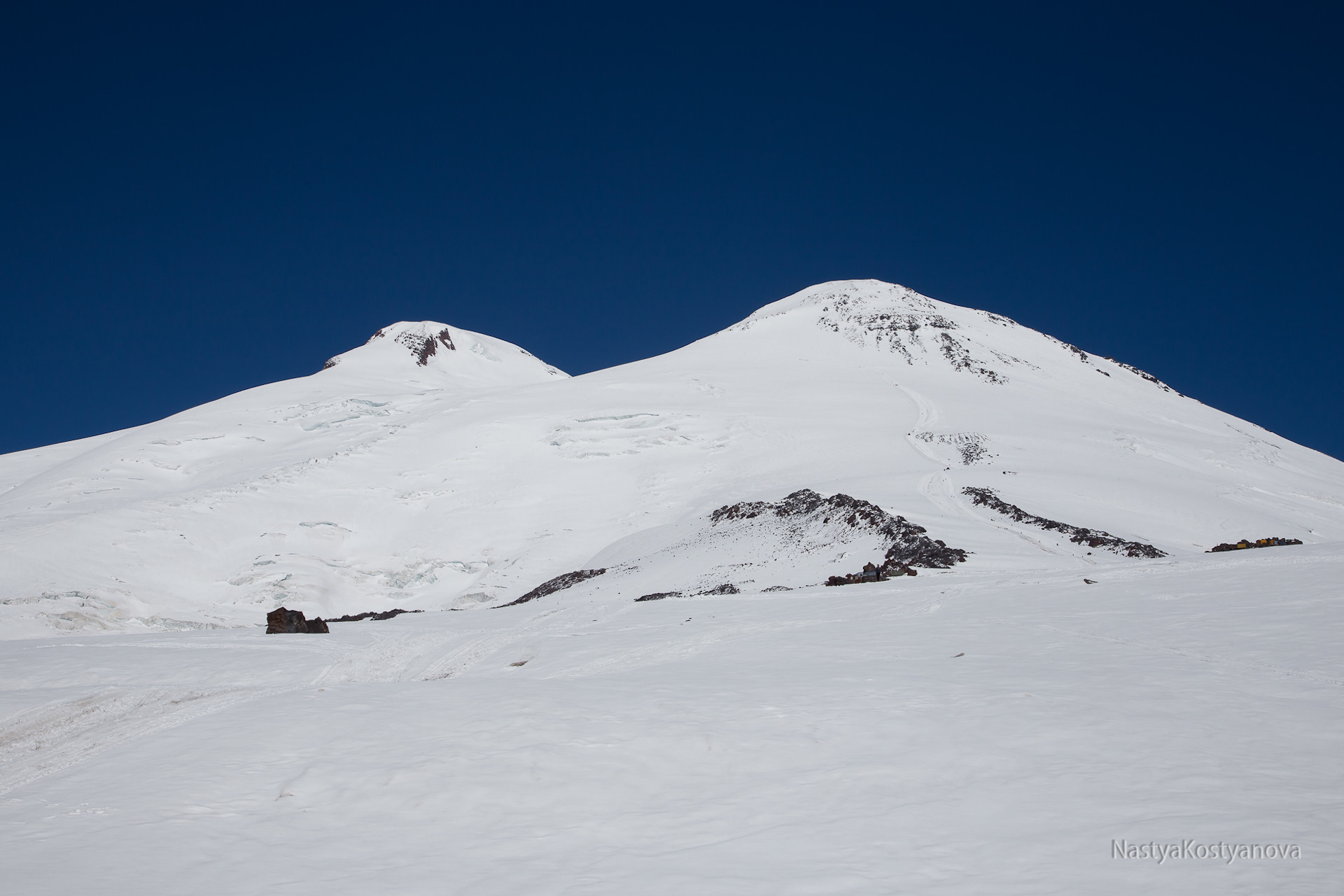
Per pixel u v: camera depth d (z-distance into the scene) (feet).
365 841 30.73
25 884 27.53
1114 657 52.34
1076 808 29.07
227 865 28.68
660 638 82.89
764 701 47.24
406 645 101.09
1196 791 29.66
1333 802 27.96
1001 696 44.60
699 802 33.17
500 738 42.01
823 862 26.11
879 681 50.72
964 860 25.50
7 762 55.47
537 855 28.48
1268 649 49.49
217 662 91.71
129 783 39.29
